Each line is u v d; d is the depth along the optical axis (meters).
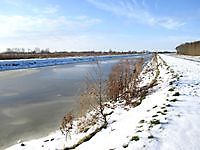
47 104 15.45
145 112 9.04
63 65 51.50
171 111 8.45
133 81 16.03
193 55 68.62
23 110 14.11
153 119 7.73
